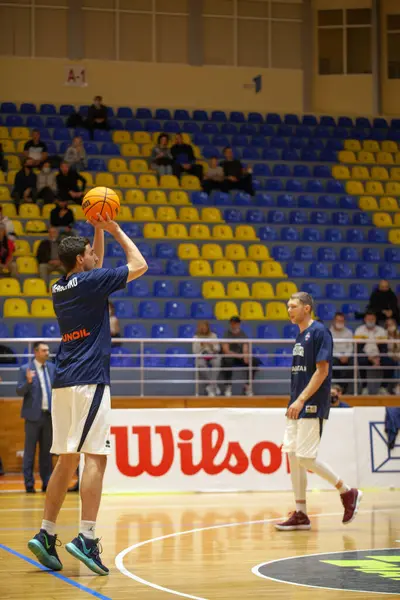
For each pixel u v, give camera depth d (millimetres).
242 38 24422
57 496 5633
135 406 14352
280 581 5230
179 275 17797
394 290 18984
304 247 19297
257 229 19750
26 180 19078
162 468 11164
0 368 14086
